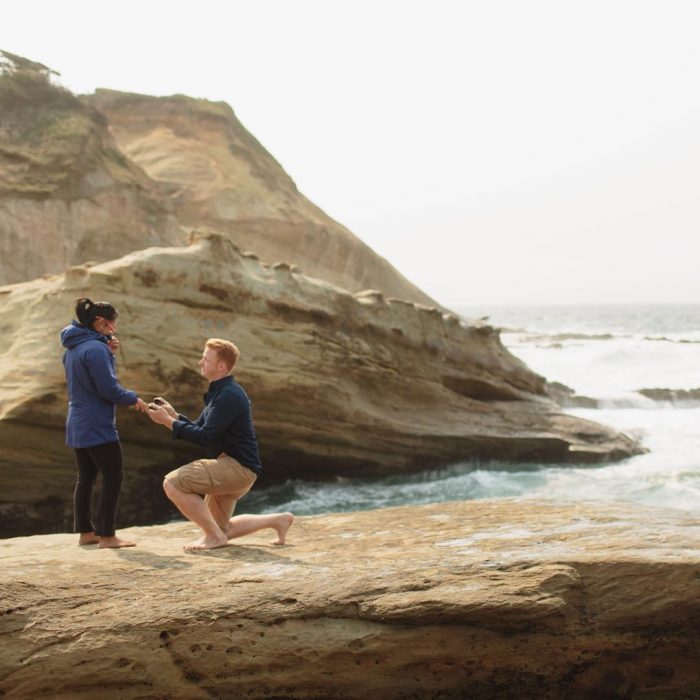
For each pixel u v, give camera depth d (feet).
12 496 35.32
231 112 164.66
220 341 17.30
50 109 99.66
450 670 14.01
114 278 37.70
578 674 14.19
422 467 46.80
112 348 18.10
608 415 62.18
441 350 51.39
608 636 13.99
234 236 138.41
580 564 14.30
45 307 37.60
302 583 14.44
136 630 13.71
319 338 43.57
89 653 13.55
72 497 36.29
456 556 15.34
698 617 13.94
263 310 41.88
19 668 13.47
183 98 158.81
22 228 86.63
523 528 17.74
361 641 13.79
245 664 13.80
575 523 17.89
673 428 58.29
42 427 35.35
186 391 38.40
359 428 44.47
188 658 13.76
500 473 47.26
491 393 54.24
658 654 14.11
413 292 168.04
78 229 91.40
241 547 17.11
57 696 13.56
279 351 41.81
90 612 13.99
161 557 16.25
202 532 19.65
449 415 49.34
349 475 44.83
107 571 15.29
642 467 47.21
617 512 19.19
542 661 14.03
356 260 153.89
